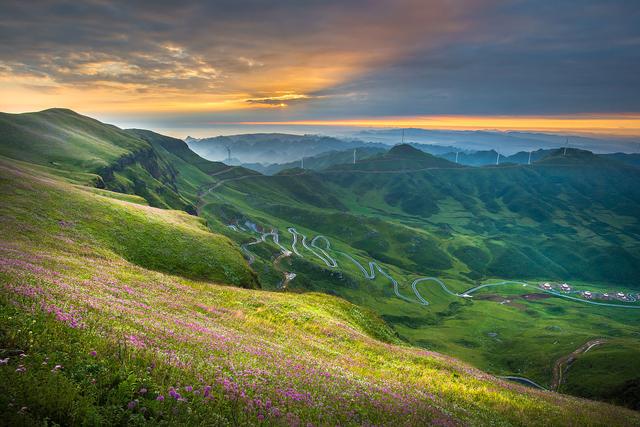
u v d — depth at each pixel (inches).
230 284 2706.7
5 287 658.2
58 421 352.5
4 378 369.4
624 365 5816.9
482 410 936.3
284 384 644.1
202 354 666.2
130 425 373.7
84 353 483.5
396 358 1429.6
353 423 548.4
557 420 958.4
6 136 7426.2
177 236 3011.8
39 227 2052.2
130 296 1104.2
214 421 423.5
